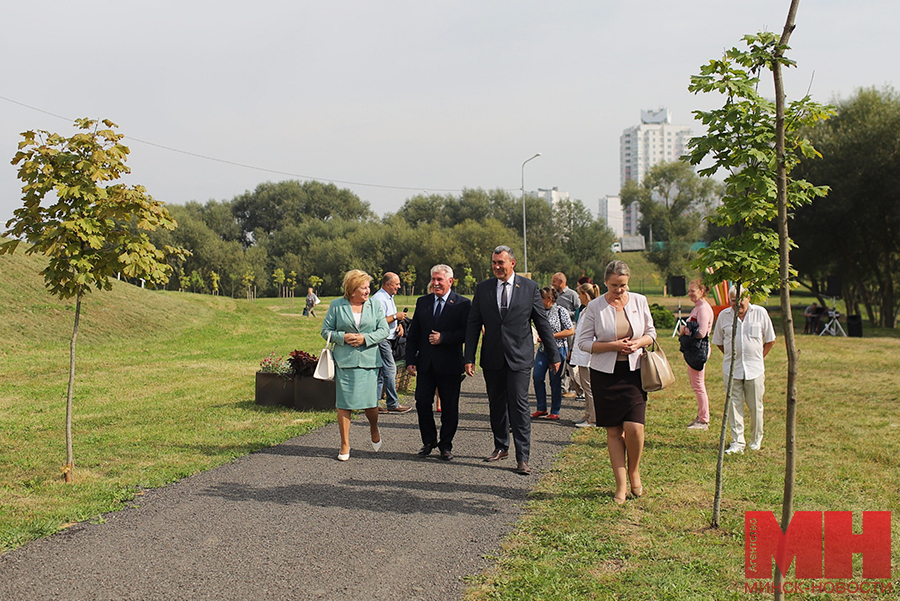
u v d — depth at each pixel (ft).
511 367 21.61
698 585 12.75
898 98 111.86
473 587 12.80
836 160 108.47
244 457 23.06
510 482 20.15
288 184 327.88
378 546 14.89
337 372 22.88
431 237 257.14
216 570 13.56
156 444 24.52
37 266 79.46
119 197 19.11
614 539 15.21
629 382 18.12
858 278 121.60
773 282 15.69
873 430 27.58
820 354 61.98
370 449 24.47
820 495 18.39
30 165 18.60
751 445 24.12
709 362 55.16
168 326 78.54
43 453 22.94
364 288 22.79
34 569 13.53
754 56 12.71
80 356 55.52
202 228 250.78
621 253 335.47
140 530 15.83
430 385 23.24
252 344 72.33
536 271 262.06
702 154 15.37
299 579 13.15
